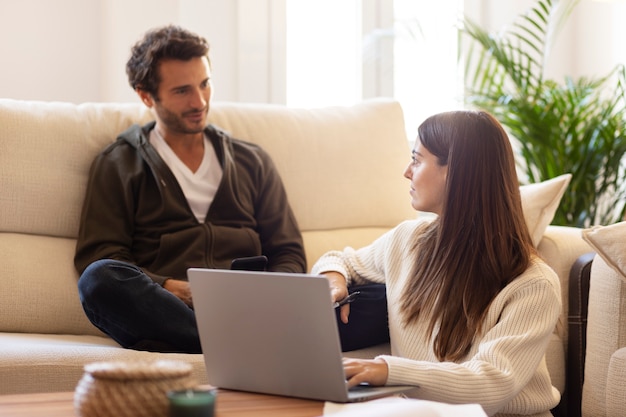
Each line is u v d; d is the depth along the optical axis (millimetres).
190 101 3014
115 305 2482
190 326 2520
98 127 3141
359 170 3459
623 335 2648
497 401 1923
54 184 2980
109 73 4141
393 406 1486
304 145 3416
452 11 5090
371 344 2539
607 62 4969
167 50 3004
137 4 4137
